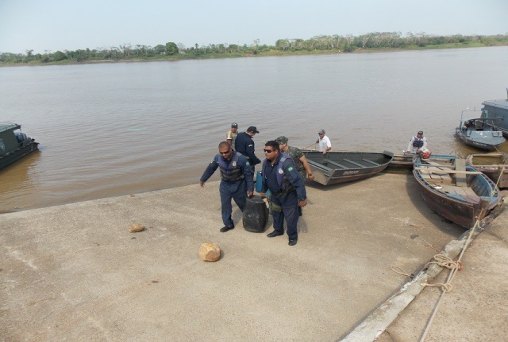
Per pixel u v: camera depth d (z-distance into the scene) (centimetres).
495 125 1997
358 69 6969
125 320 491
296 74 6344
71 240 716
